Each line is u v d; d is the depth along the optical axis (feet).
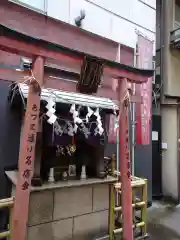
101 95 9.05
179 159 23.04
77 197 12.83
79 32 14.70
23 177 6.98
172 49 24.03
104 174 13.62
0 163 13.55
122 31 18.56
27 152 7.07
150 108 19.80
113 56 16.56
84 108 12.26
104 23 17.52
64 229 12.26
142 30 20.02
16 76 7.25
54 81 8.23
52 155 13.39
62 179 12.81
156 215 18.81
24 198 6.93
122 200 9.02
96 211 13.50
